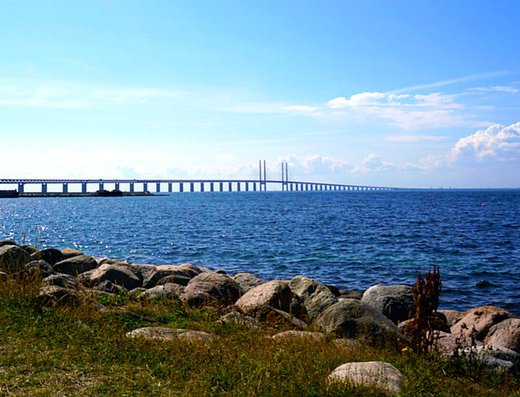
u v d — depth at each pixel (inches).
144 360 367.9
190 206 5241.1
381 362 377.7
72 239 2058.3
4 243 889.5
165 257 1541.6
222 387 326.0
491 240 1921.8
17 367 342.3
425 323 450.9
